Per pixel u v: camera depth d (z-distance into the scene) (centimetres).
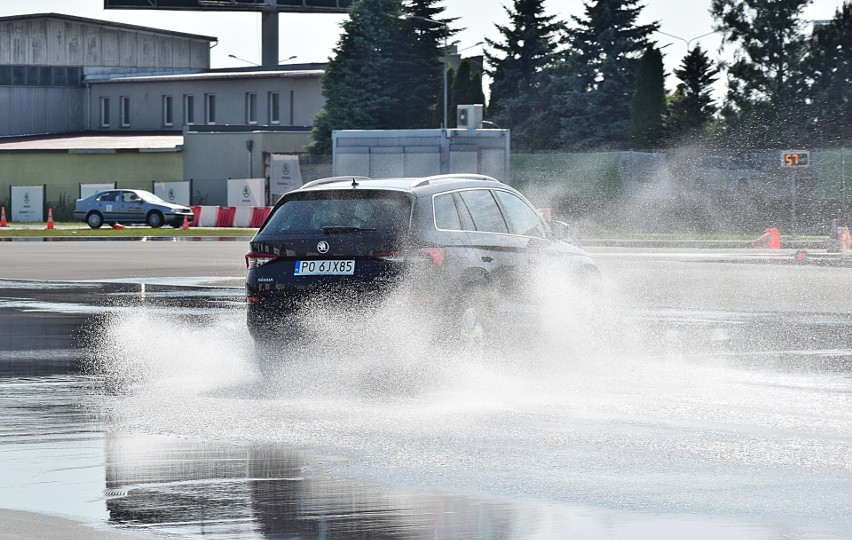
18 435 2227
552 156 14875
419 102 18625
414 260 3014
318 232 3084
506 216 3344
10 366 3203
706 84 17212
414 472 1923
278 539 1518
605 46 19450
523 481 1859
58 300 5184
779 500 1736
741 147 17000
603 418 2412
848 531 1560
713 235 13038
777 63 18325
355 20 18475
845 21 17588
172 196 17400
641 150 16675
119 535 1534
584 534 1542
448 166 10225
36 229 14000
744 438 2211
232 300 5175
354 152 10412
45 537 1520
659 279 6544
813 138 17250
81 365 3216
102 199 14938
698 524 1595
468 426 2325
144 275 6731
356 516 1634
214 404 2573
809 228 13838
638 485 1833
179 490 1791
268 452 2077
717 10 18475
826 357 3359
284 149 17812
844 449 2111
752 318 4453
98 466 1956
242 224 15200
